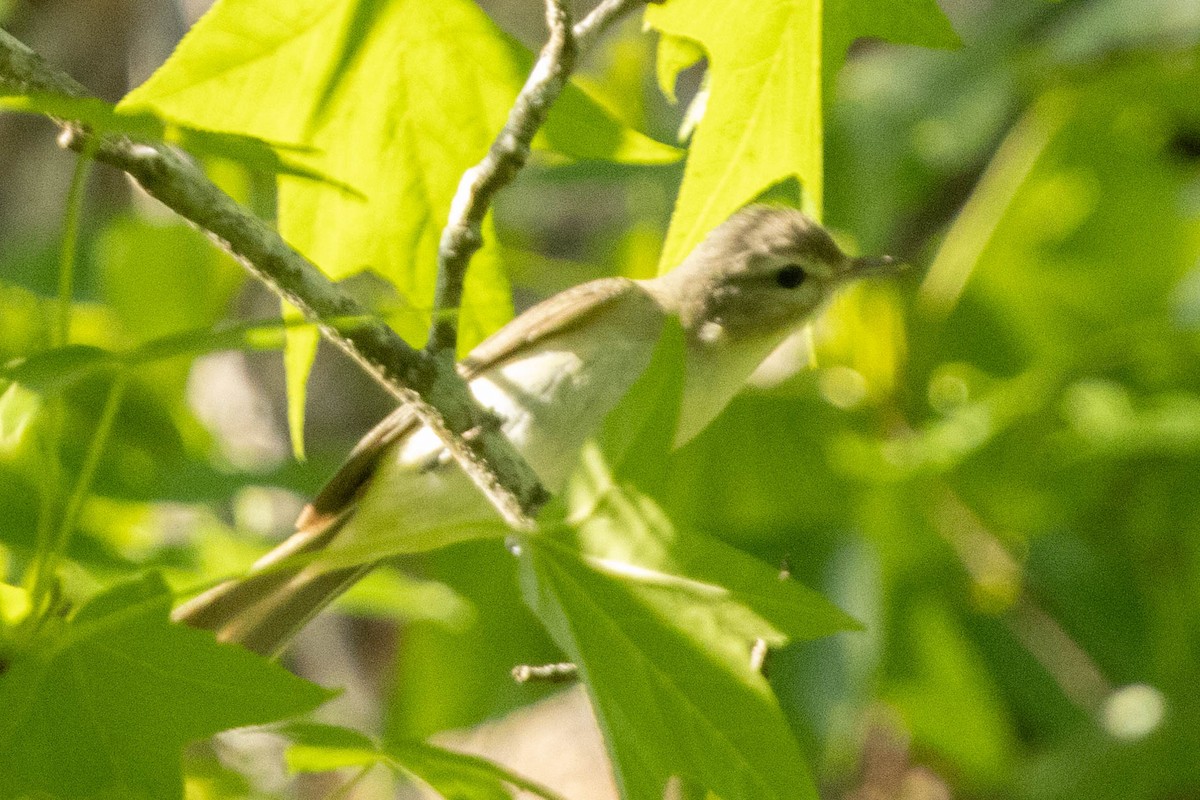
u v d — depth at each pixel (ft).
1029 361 42.19
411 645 40.34
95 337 39.86
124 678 15.99
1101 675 39.86
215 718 16.11
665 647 16.02
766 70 20.51
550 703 46.50
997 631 40.09
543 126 20.99
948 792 44.06
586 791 44.04
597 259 46.83
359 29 20.15
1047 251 42.57
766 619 16.06
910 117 40.27
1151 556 39.93
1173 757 37.14
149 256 38.88
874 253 39.75
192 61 19.49
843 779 44.78
